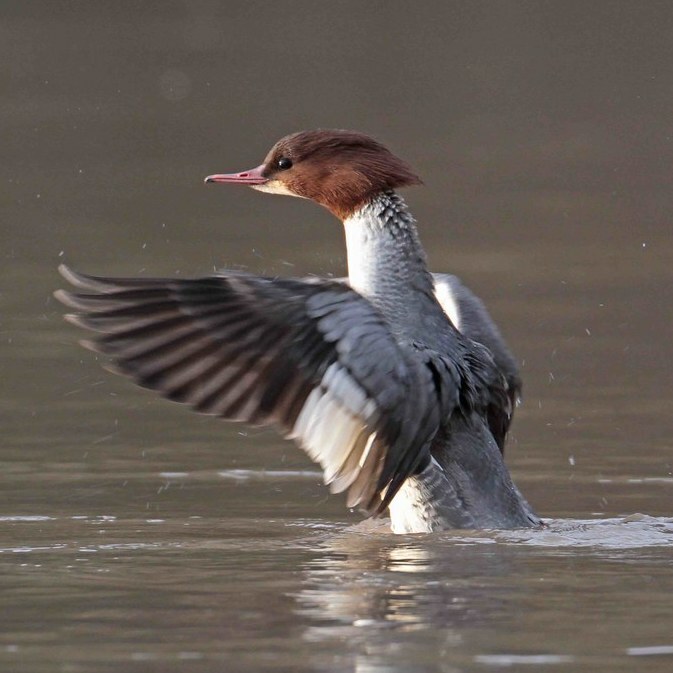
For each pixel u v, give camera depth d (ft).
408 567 26.35
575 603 23.59
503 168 81.51
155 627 22.18
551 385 45.60
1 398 43.19
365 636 21.67
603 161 83.41
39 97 96.43
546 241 66.23
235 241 64.69
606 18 125.80
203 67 107.55
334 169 32.48
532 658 20.66
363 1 134.00
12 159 80.69
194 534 29.81
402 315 30.60
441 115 95.96
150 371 27.32
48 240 63.98
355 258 32.17
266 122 90.58
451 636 21.71
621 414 42.32
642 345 50.26
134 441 39.17
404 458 28.73
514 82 106.22
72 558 27.37
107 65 106.73
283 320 28.07
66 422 40.96
